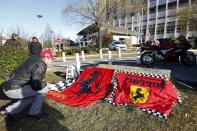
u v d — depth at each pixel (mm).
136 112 5121
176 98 5336
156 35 69000
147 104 5293
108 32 44312
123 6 34125
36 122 5461
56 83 7758
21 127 5348
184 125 4441
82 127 5031
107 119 5098
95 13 33594
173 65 12500
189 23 43812
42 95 5535
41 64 5211
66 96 6566
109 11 34062
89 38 48156
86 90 6586
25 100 5539
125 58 20500
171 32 63781
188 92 6062
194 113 4773
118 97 5742
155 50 12320
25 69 5211
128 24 74500
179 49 11922
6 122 5590
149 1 70688
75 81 7293
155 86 5559
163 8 66438
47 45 40531
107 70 6719
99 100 6000
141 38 69375
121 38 53875
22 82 5254
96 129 4883
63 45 36219
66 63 17906
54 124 5305
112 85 6309
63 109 5867
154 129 4500
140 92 5578
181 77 9062
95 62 17797
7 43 9930
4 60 8312
